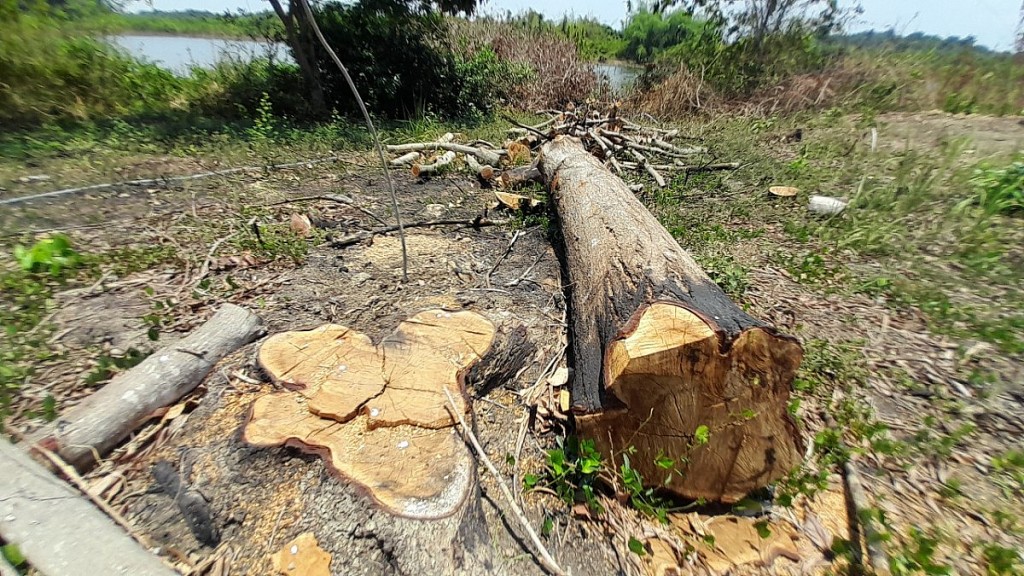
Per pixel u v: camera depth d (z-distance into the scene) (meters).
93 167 5.39
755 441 1.82
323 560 1.51
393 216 4.53
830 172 5.64
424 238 4.07
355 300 2.98
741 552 1.77
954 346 2.82
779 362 1.72
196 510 1.63
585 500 1.86
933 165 5.04
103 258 3.33
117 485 1.75
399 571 1.48
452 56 9.80
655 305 1.85
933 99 9.23
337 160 6.23
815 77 9.75
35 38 7.50
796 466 1.87
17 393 2.17
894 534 1.78
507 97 11.09
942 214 4.31
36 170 5.22
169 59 12.65
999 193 4.45
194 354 2.17
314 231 3.98
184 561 1.55
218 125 7.55
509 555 1.62
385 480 1.63
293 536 1.56
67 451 1.76
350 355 2.07
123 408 1.92
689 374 1.72
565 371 2.35
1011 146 6.41
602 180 3.88
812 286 3.43
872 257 3.84
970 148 5.96
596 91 11.37
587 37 17.52
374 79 8.91
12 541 1.52
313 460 1.71
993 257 3.57
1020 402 2.43
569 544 1.72
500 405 2.15
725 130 8.02
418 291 3.13
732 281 3.29
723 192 5.32
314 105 8.62
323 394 1.87
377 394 1.89
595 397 1.88
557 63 11.66
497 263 3.65
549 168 4.80
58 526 1.55
